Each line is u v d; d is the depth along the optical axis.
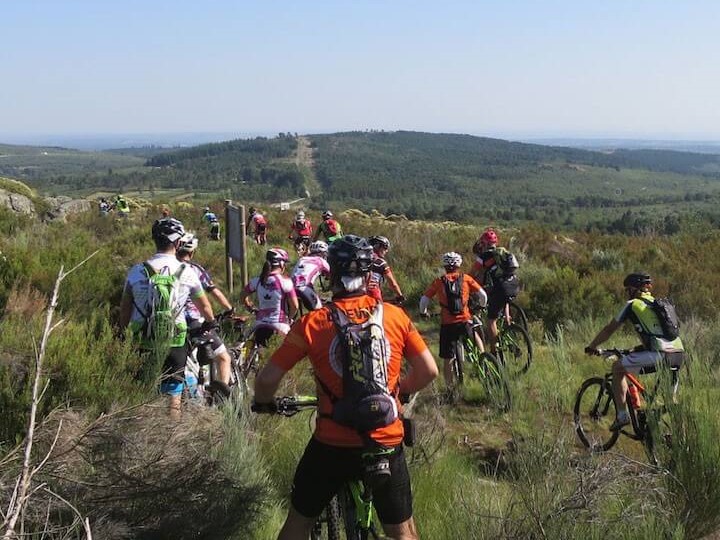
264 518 4.06
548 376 8.27
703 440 4.32
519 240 19.69
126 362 4.80
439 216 143.38
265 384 3.17
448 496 4.57
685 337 9.34
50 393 4.33
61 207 30.28
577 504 3.81
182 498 3.71
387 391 3.03
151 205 33.41
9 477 3.38
